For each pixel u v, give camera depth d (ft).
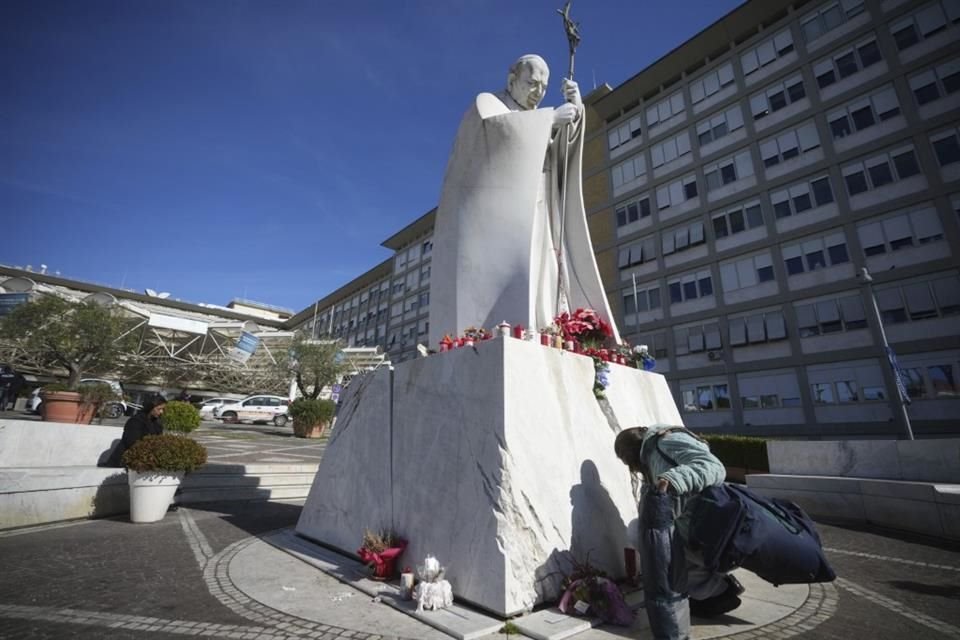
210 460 33.99
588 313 17.54
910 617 10.66
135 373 123.24
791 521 10.06
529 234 16.61
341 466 17.06
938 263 60.75
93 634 9.44
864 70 70.18
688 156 88.94
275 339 115.24
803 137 75.10
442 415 13.30
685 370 82.74
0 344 79.46
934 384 59.41
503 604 9.85
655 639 8.96
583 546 11.64
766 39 81.66
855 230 67.97
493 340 12.51
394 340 157.89
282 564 14.52
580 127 19.53
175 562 14.53
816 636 9.61
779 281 74.33
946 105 62.69
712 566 9.30
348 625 9.93
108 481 21.86
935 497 19.66
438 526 12.13
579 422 13.34
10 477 18.48
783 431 70.64
